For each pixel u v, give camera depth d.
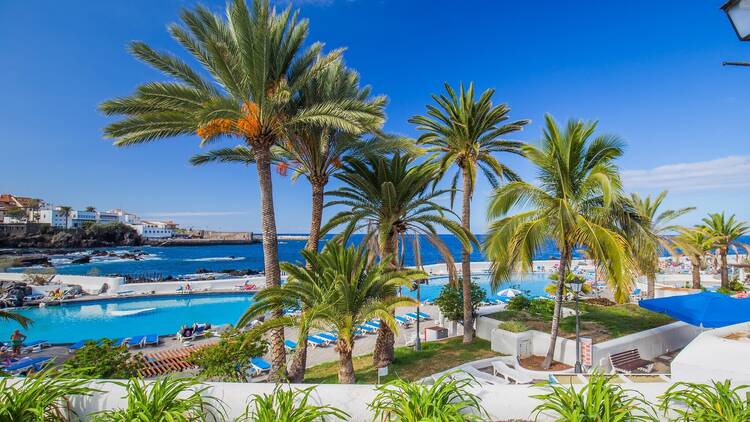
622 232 12.47
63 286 32.19
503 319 16.42
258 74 11.25
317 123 12.46
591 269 46.44
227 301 32.06
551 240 12.03
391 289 10.98
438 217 14.80
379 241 13.73
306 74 12.38
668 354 13.73
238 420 2.94
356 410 3.06
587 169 11.95
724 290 23.73
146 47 10.59
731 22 2.59
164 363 15.59
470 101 16.09
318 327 9.97
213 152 14.52
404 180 14.16
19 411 2.67
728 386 3.01
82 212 138.25
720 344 7.02
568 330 14.27
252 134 11.92
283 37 12.67
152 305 30.52
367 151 14.02
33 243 100.56
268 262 12.34
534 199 12.06
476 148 16.11
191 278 41.00
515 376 11.34
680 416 2.99
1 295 29.59
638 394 3.11
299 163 14.64
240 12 10.61
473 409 3.04
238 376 11.21
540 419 3.05
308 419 2.76
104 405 2.95
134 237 129.25
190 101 11.21
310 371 14.49
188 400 2.86
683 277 33.78
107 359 9.59
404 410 2.81
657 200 24.34
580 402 2.87
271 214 12.38
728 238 27.67
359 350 17.95
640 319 15.54
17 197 141.00
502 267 12.77
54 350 17.92
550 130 11.83
